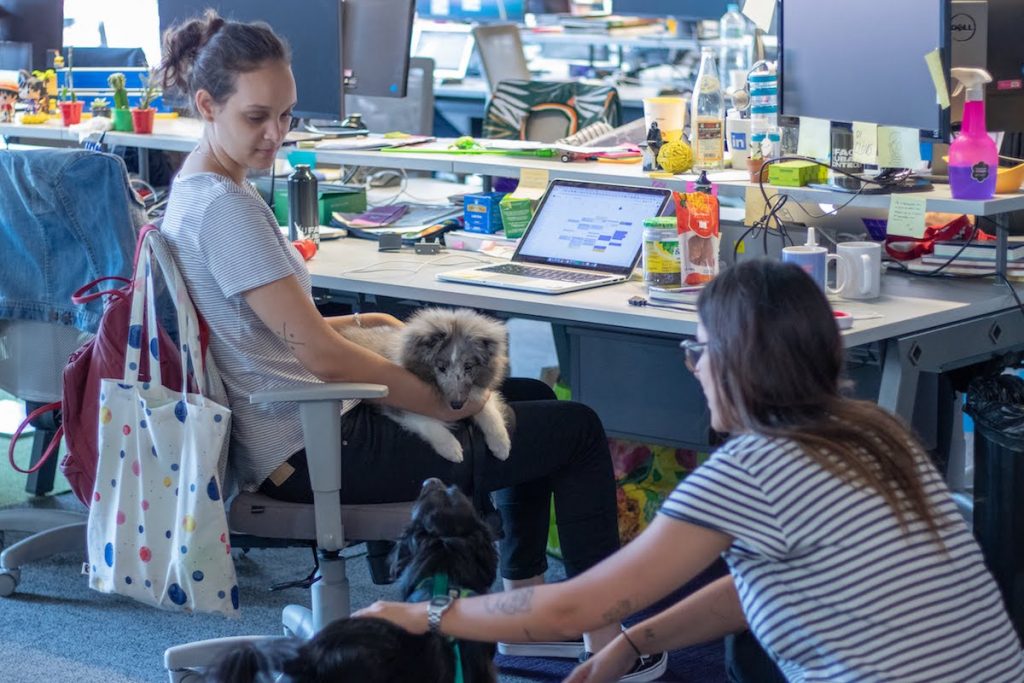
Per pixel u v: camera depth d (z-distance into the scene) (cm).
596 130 386
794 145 327
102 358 229
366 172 439
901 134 279
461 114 651
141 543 222
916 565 148
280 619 292
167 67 238
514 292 274
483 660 181
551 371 355
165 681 262
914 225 272
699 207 270
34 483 363
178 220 228
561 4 659
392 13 410
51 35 483
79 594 304
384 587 310
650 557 151
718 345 156
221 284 222
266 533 226
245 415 229
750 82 321
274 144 233
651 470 318
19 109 462
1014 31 298
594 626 154
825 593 147
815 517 146
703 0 521
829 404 155
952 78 270
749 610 156
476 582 174
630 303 260
